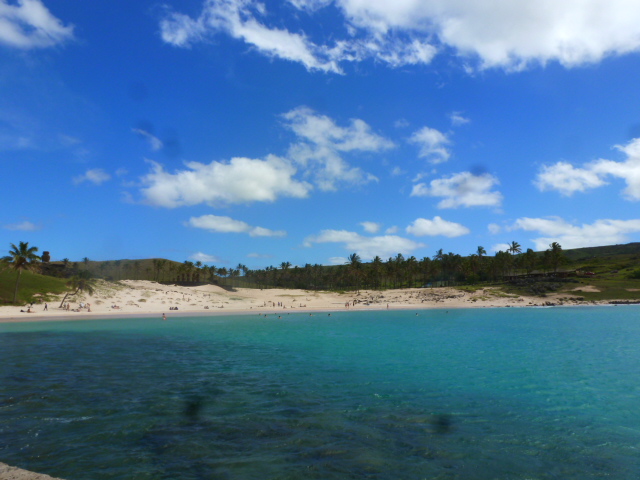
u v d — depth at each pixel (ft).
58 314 268.21
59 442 47.50
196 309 351.67
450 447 47.50
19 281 313.73
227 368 96.99
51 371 90.94
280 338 162.40
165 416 58.13
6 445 46.32
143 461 42.29
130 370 93.45
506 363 105.50
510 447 47.78
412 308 393.70
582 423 57.21
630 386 79.97
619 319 259.60
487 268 597.11
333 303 448.65
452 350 129.08
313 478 38.78
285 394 71.82
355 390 75.36
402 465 42.22
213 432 51.70
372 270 654.53
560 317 278.67
